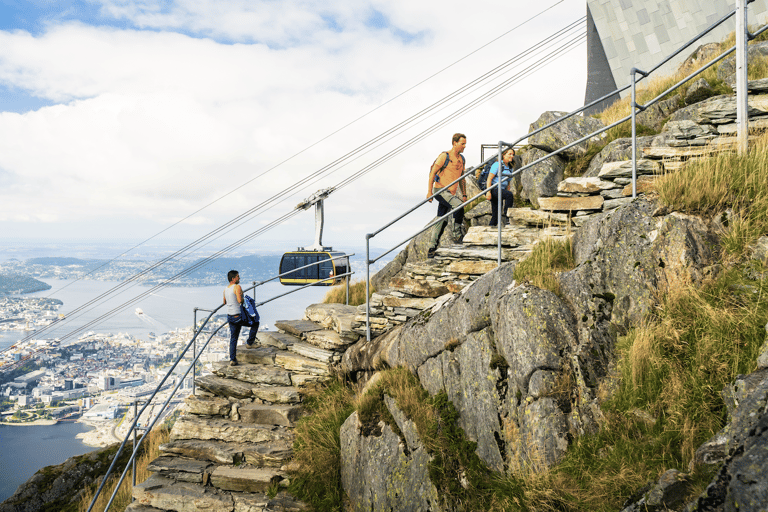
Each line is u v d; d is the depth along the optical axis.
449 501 4.56
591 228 5.03
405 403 5.80
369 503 5.72
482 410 4.79
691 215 4.38
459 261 7.76
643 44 25.25
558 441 3.93
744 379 3.00
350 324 8.73
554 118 11.62
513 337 4.51
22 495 10.57
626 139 9.73
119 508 9.23
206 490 6.90
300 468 6.89
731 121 8.04
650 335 3.92
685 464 3.14
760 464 1.99
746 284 3.78
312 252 18.62
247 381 8.73
